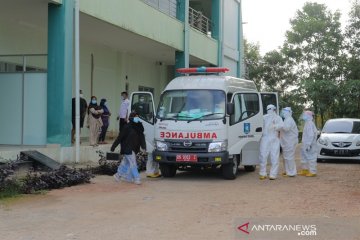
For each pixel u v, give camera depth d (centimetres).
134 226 809
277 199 1077
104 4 1752
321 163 2000
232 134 1424
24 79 1600
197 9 3139
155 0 2278
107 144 1858
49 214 903
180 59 2506
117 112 2612
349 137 1978
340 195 1136
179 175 1561
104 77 2475
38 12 1702
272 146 1455
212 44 2970
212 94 1440
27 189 1136
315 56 3781
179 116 1425
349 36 3644
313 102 3547
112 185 1295
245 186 1298
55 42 1559
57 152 1515
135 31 1992
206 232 769
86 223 831
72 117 1728
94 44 2345
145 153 1695
